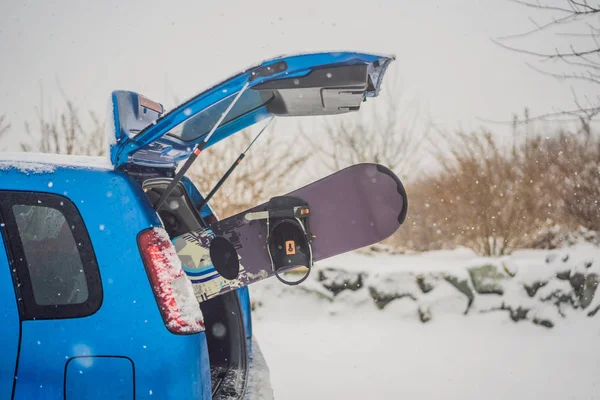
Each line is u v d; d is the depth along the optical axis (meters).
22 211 2.04
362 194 3.47
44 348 1.89
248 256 3.01
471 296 6.46
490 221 8.94
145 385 1.87
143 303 1.92
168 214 2.94
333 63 2.23
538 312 6.31
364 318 6.46
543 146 9.28
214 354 2.81
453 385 4.52
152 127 2.13
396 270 6.61
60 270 1.98
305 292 6.64
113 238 1.97
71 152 8.76
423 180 10.70
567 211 9.10
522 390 4.38
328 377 4.74
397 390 4.42
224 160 8.84
